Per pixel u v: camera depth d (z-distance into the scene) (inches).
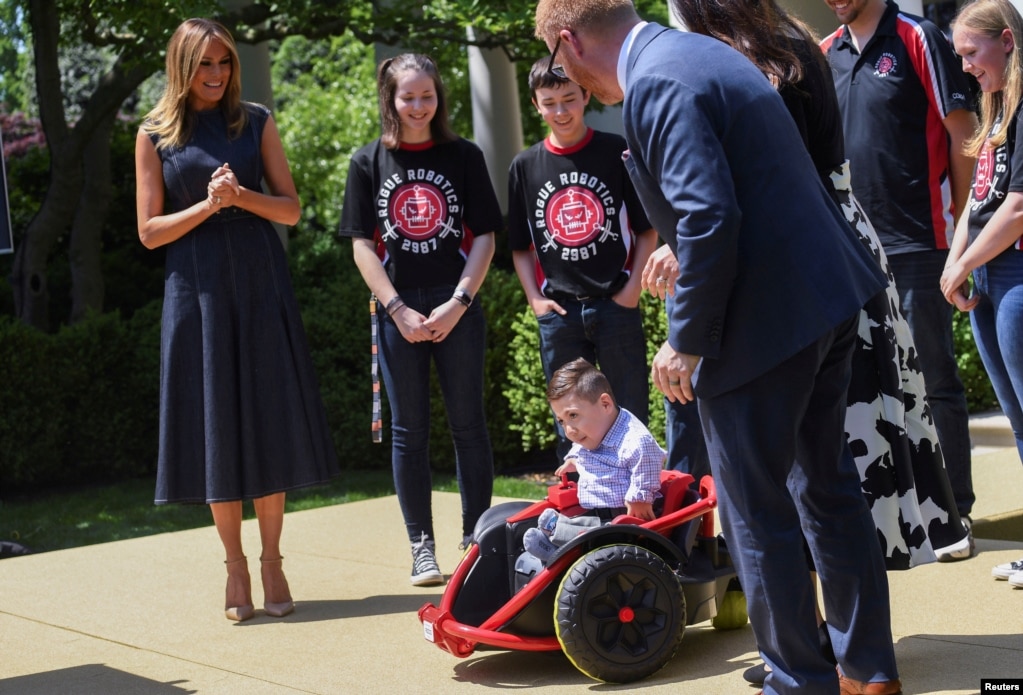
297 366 165.5
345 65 711.1
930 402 167.6
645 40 102.3
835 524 111.3
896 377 126.0
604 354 182.5
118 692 134.3
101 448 355.9
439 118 180.9
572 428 137.7
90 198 403.2
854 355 125.6
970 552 165.6
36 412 339.9
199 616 166.4
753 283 98.5
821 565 112.7
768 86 101.5
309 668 139.6
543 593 130.7
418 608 164.9
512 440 338.3
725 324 100.0
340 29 381.4
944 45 161.6
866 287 102.4
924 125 163.9
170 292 161.8
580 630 124.0
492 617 130.0
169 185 163.2
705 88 97.4
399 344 179.6
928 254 165.3
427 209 178.9
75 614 170.9
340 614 163.8
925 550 126.5
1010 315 138.5
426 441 183.8
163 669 142.3
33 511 318.7
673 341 98.2
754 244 98.3
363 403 348.8
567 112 179.0
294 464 162.9
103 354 354.0
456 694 127.3
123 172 474.9
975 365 299.0
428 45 391.2
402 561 196.4
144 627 162.1
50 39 382.3
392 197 179.5
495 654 141.7
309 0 359.3
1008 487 214.7
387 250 180.7
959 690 115.0
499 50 425.7
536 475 329.4
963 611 141.5
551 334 185.6
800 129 115.1
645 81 98.4
